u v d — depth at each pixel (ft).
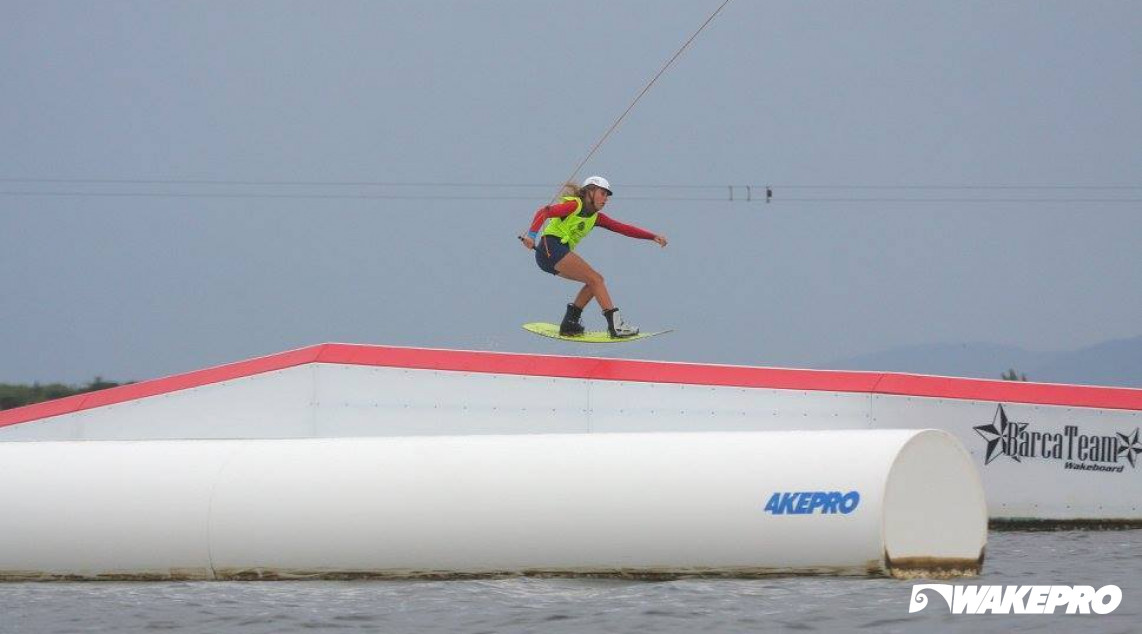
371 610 122.01
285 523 141.08
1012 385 176.24
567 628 112.16
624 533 132.46
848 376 176.35
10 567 148.25
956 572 131.75
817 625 111.55
